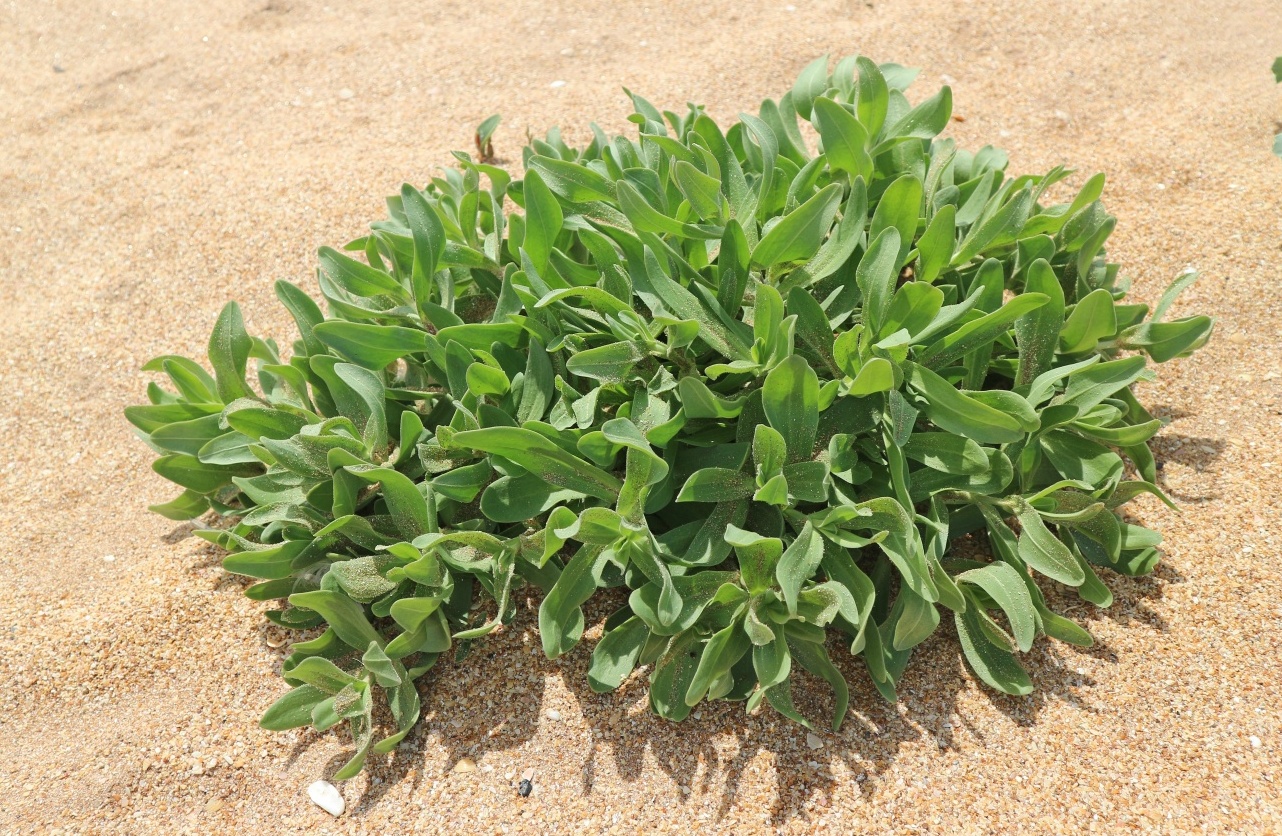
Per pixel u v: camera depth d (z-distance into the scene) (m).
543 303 0.48
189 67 0.91
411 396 0.54
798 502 0.51
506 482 0.49
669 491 0.49
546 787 0.48
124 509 0.61
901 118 0.58
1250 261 0.63
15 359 0.68
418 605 0.48
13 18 1.01
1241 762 0.47
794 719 0.48
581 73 0.83
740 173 0.53
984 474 0.49
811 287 0.52
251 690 0.52
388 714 0.50
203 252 0.72
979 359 0.51
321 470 0.51
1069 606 0.52
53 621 0.55
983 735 0.48
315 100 0.84
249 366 0.67
